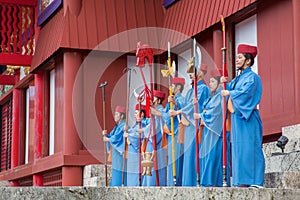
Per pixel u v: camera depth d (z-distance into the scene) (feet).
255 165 41.22
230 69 63.72
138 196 35.24
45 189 33.83
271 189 36.88
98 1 73.15
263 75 58.90
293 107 54.70
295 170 46.34
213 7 64.13
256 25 60.64
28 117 97.81
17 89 99.76
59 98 76.38
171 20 72.13
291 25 55.67
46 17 78.74
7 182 99.14
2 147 112.06
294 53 54.19
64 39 71.00
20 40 85.66
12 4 84.84
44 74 82.64
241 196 36.45
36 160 80.59
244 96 41.22
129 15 73.61
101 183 66.85
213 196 36.14
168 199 35.68
